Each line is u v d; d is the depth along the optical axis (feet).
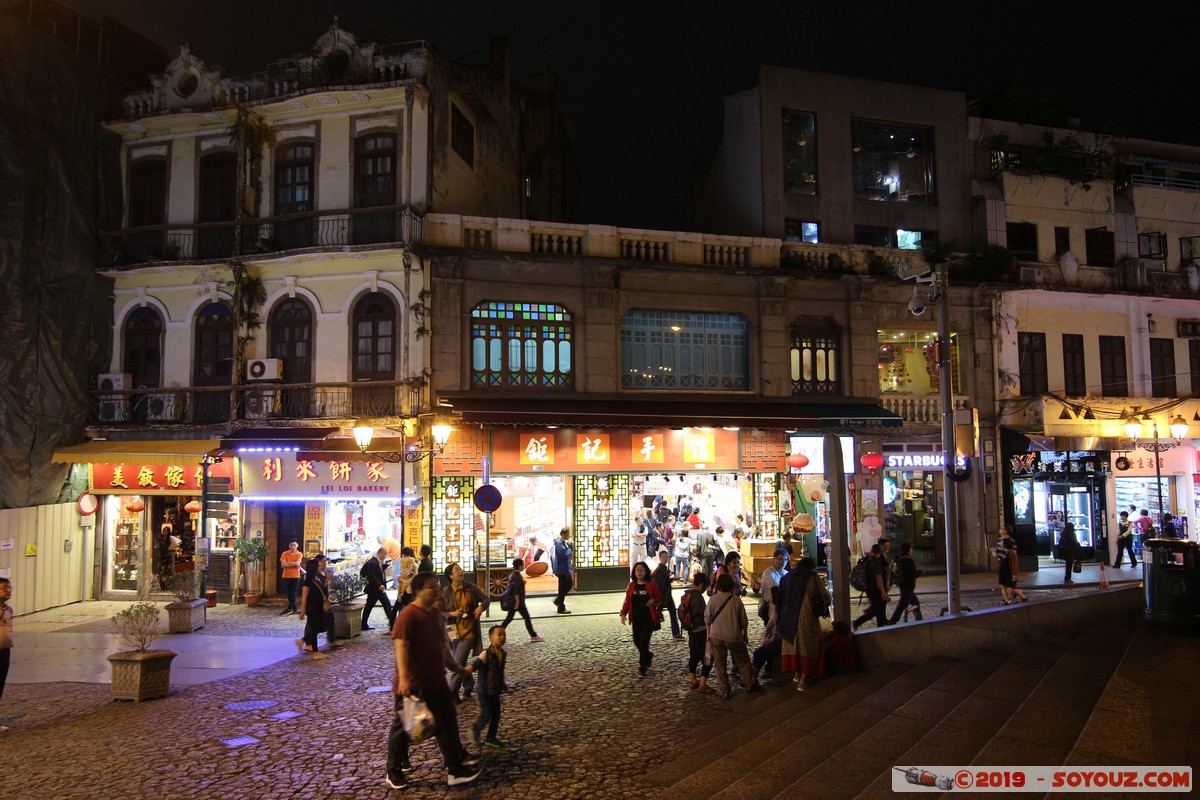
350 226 60.90
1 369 56.34
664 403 63.36
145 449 58.90
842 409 65.72
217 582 60.39
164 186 65.26
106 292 64.34
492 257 59.88
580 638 45.83
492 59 80.43
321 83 62.44
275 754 27.17
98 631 51.08
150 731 29.96
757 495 64.39
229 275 62.59
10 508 56.34
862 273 69.10
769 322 66.64
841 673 33.88
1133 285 76.23
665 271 64.49
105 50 69.77
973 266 71.97
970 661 30.40
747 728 27.58
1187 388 77.41
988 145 76.38
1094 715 20.88
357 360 60.80
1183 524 69.72
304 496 58.95
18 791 24.06
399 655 22.91
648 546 62.59
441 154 63.72
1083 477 74.33
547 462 59.82
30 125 58.85
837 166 72.49
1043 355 73.31
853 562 62.39
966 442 69.31
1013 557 52.80
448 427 54.65
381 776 24.98
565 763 25.67
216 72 64.54
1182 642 27.96
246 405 60.95
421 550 48.21
